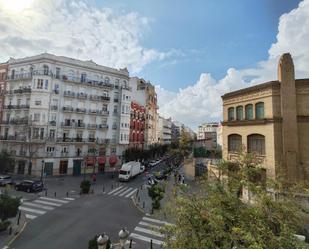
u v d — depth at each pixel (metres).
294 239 6.22
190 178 40.53
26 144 42.50
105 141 51.06
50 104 43.84
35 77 43.19
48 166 42.38
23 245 14.59
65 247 14.52
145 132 74.19
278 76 22.89
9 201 16.61
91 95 49.59
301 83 21.88
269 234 6.10
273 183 8.87
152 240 15.99
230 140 28.67
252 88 24.70
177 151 52.38
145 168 55.94
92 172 48.28
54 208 22.73
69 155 45.44
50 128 43.59
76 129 47.22
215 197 7.93
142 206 24.56
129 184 38.06
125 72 55.53
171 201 8.40
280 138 21.72
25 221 18.78
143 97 73.69
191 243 6.79
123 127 54.41
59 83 45.66
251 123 24.66
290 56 22.20
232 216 7.07
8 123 45.09
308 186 14.47
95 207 23.75
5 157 38.72
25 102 44.88
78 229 17.62
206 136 113.38
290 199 8.13
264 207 7.23
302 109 21.75
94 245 11.66
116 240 15.81
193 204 7.63
